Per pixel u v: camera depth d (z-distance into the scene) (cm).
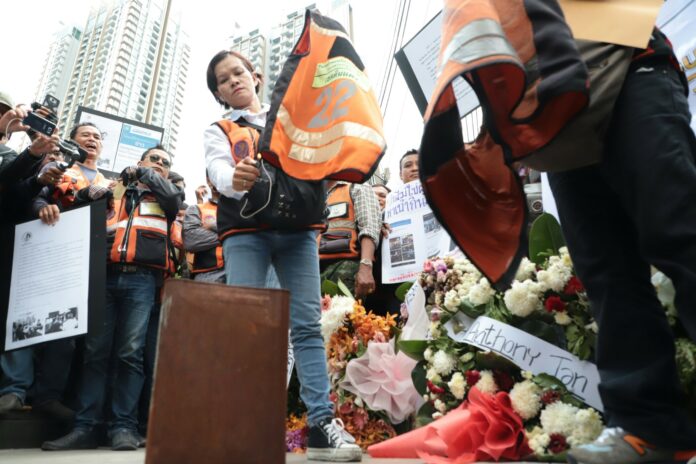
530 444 149
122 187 320
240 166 170
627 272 115
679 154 98
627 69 106
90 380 281
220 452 108
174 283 113
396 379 221
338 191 324
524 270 177
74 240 254
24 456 213
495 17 96
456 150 116
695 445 102
